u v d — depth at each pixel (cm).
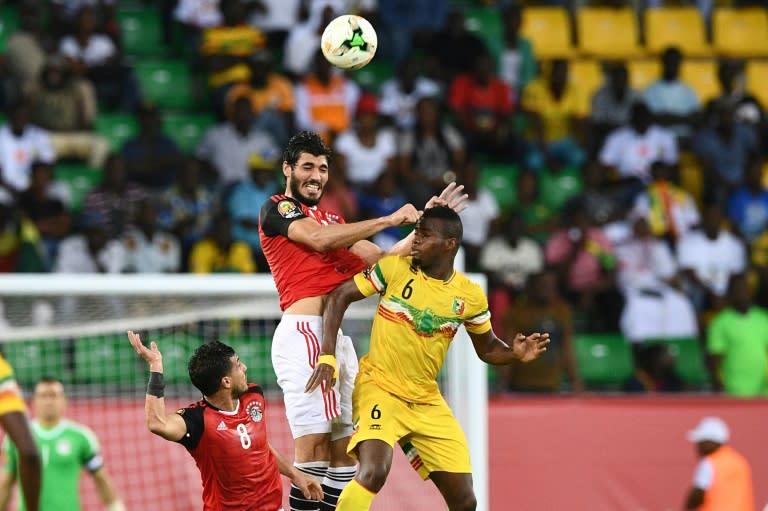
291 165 2400
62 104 5312
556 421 4162
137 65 5766
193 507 3678
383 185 4978
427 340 2336
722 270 5194
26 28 5466
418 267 2350
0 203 4697
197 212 4875
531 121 5675
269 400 3631
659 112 5866
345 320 3481
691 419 4234
